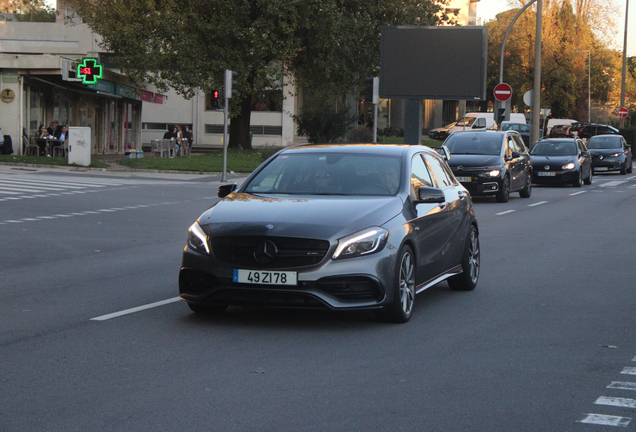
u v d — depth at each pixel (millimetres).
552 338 6902
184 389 5316
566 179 28234
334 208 7246
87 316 7660
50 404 4988
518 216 18391
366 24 38156
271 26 36156
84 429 4539
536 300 8695
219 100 28719
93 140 41250
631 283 9758
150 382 5477
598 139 38438
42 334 6910
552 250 12773
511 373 5785
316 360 6094
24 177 25391
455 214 8859
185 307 8102
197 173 30438
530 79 64062
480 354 6328
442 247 8422
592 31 62125
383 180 7961
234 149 40531
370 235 6988
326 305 6781
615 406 5035
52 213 16875
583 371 5852
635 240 14023
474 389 5379
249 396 5172
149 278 9852
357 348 6480
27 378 5562
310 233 6848
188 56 35344
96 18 36188
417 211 7836
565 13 61750
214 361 6039
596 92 78312
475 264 9508
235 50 36094
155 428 4555
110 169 30719
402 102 72438
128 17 35656
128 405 4973
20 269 10516
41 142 33531
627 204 21578
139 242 13164
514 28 62625
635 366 6000
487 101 86438
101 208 18094
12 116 33344
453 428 4602
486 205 21328
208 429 4539
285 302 6859
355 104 60031
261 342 6652
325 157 8367
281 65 38750
